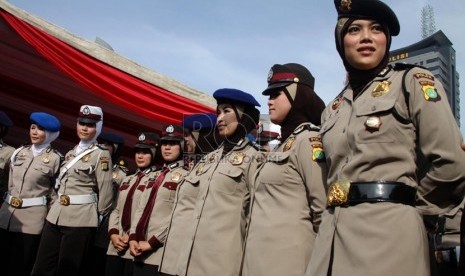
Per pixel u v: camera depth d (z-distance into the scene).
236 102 3.15
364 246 1.62
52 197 4.93
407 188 1.66
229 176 2.91
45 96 6.18
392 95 1.76
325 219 1.87
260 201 2.35
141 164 4.87
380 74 1.87
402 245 1.57
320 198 2.14
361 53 1.89
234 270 2.74
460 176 1.61
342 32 1.96
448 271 1.65
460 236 1.61
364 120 1.76
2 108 6.37
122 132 7.00
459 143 1.64
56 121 5.11
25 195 4.77
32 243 4.71
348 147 1.81
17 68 5.68
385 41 1.91
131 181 4.83
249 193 2.90
